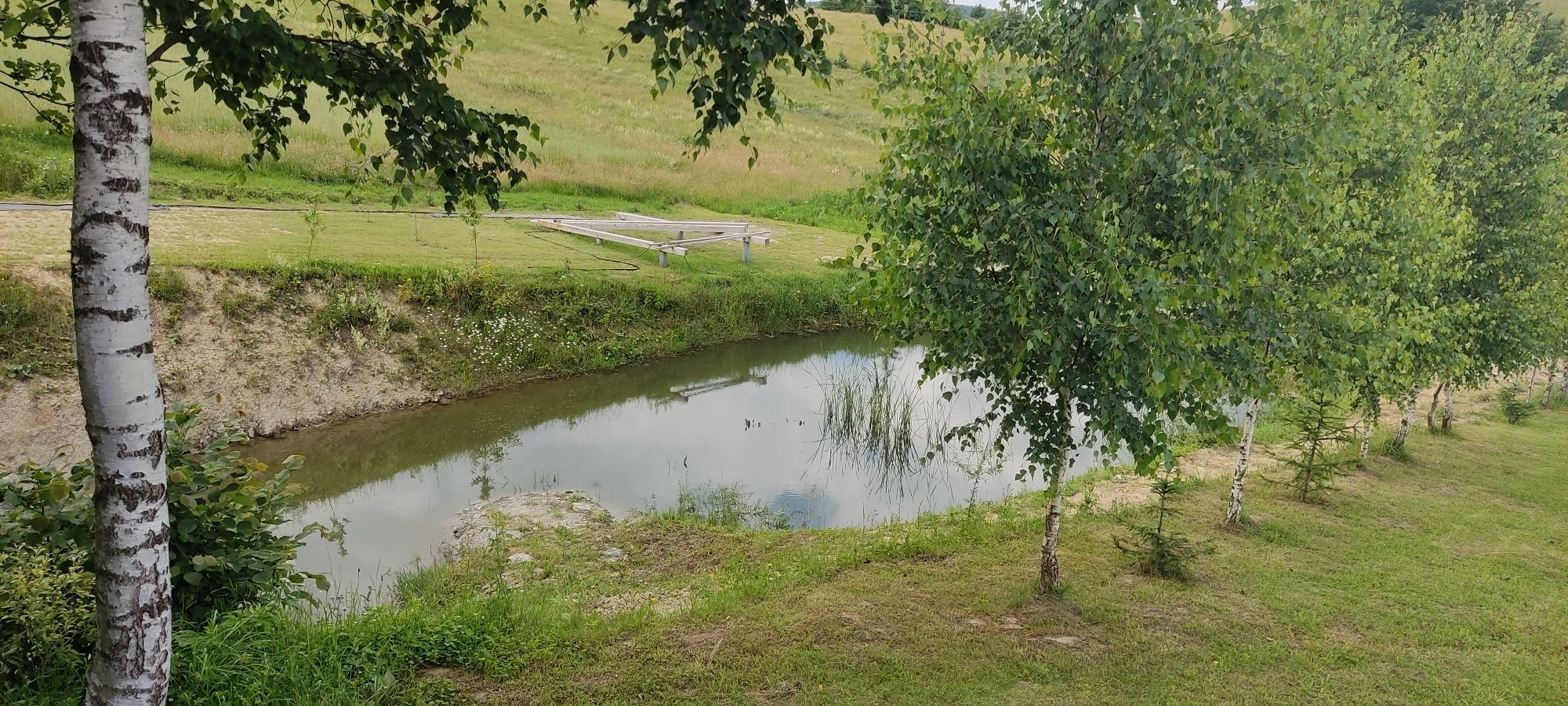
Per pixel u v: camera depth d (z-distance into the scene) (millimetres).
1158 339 5758
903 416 14281
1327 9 7625
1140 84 6094
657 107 43125
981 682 6098
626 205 28766
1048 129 6270
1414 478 12859
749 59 4523
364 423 13758
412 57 5160
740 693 5660
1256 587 8336
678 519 10672
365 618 5895
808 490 12164
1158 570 8438
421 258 17531
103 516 3527
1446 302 12398
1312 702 6164
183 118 23391
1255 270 6461
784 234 28359
